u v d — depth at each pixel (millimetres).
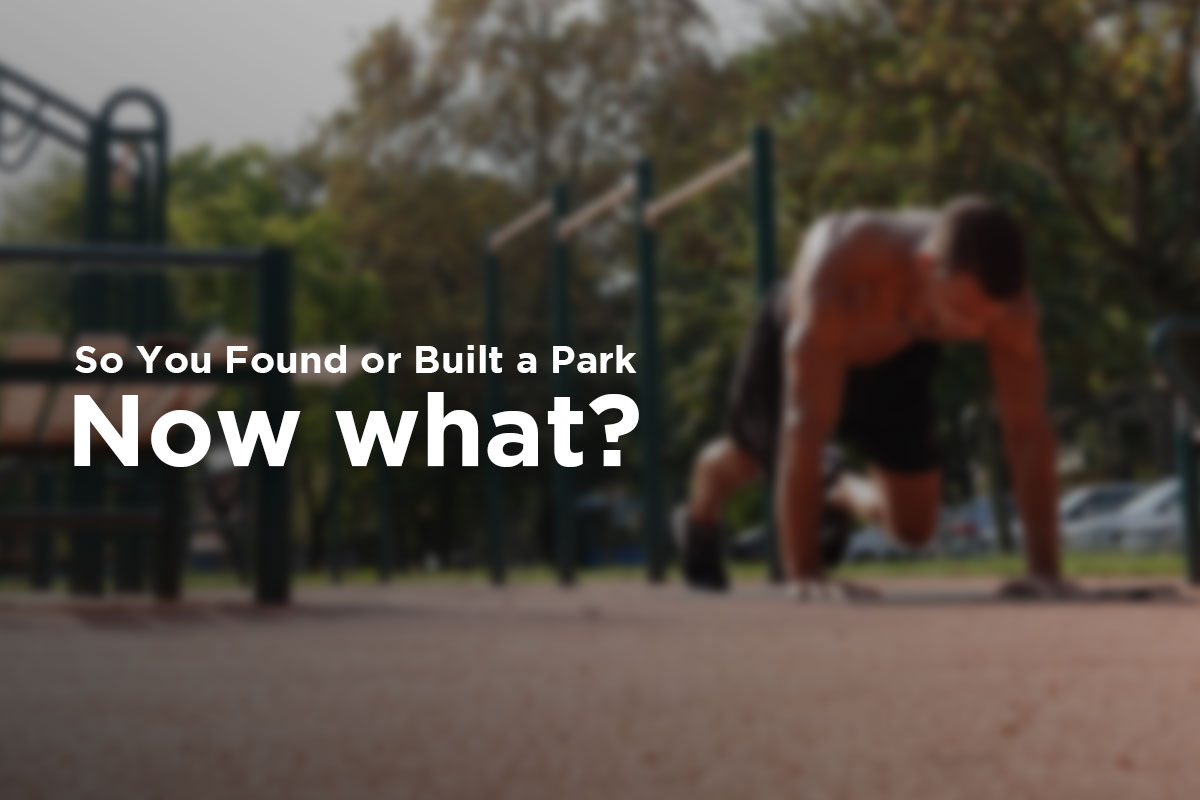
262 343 6316
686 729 2369
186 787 1882
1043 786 1861
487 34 26922
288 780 1931
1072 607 5805
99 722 2490
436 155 27359
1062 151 16859
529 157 27000
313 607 6352
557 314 12172
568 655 3699
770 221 9297
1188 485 8117
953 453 29125
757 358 7895
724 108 25406
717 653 3721
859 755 2107
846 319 6848
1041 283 20906
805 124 18766
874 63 17484
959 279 6477
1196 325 8461
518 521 29375
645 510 10969
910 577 10914
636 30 26500
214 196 29141
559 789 1864
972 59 15945
